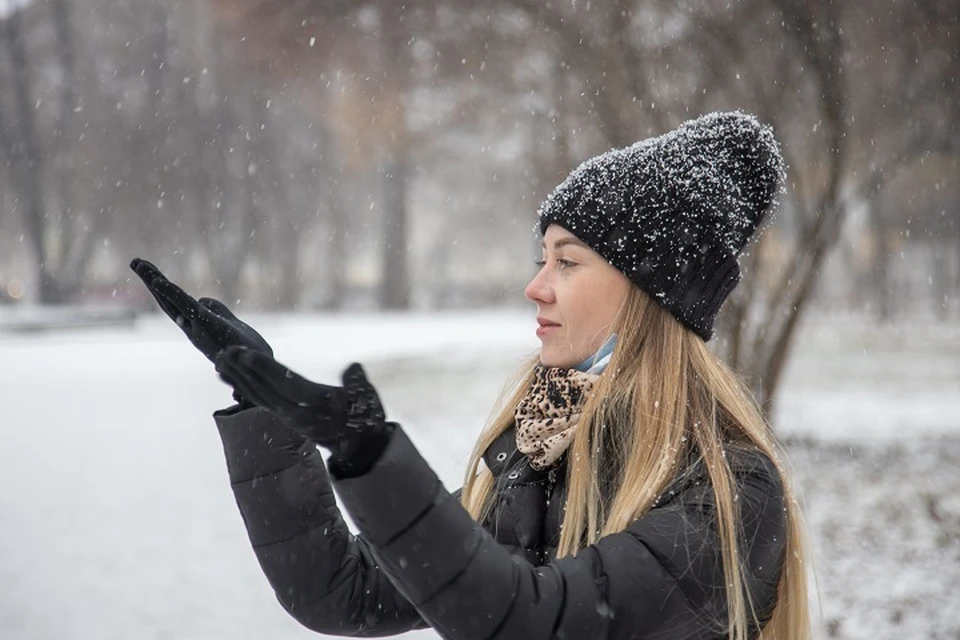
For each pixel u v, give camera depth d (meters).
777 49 11.88
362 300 71.44
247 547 7.72
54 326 37.28
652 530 1.83
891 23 12.30
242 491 2.09
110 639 5.73
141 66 45.50
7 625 5.95
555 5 12.20
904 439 13.52
